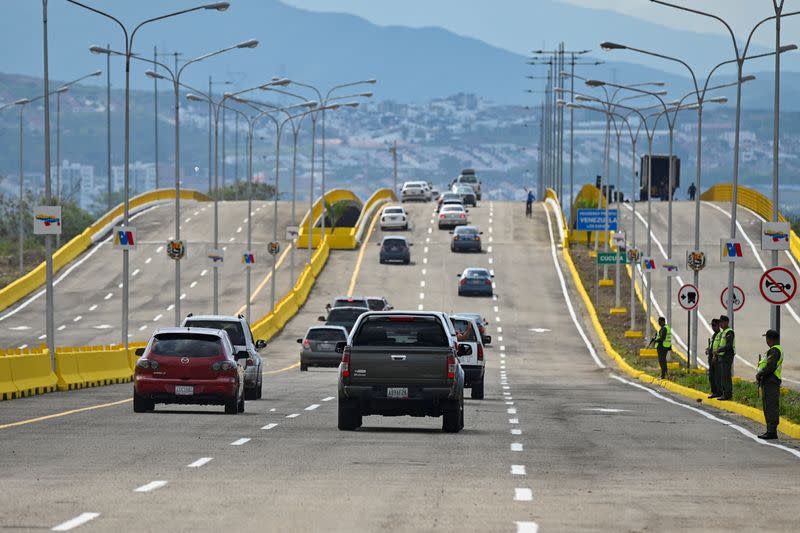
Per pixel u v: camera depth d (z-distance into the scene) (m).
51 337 98.88
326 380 111.31
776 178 95.38
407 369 59.50
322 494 36.91
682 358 148.75
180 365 69.69
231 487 38.25
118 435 55.94
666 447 55.06
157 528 30.03
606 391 103.25
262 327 166.50
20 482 38.78
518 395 95.75
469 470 44.16
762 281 81.88
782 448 56.31
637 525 31.72
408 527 30.81
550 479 41.75
